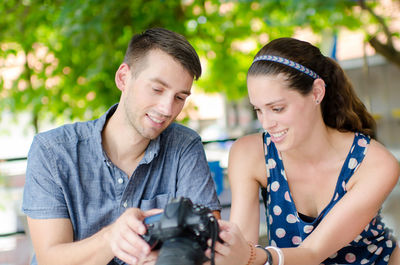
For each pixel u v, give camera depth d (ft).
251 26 17.48
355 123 5.97
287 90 5.24
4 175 16.76
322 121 5.78
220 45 17.65
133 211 4.22
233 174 6.15
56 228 5.46
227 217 11.39
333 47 16.53
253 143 6.20
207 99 46.03
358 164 5.82
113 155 5.82
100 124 5.70
